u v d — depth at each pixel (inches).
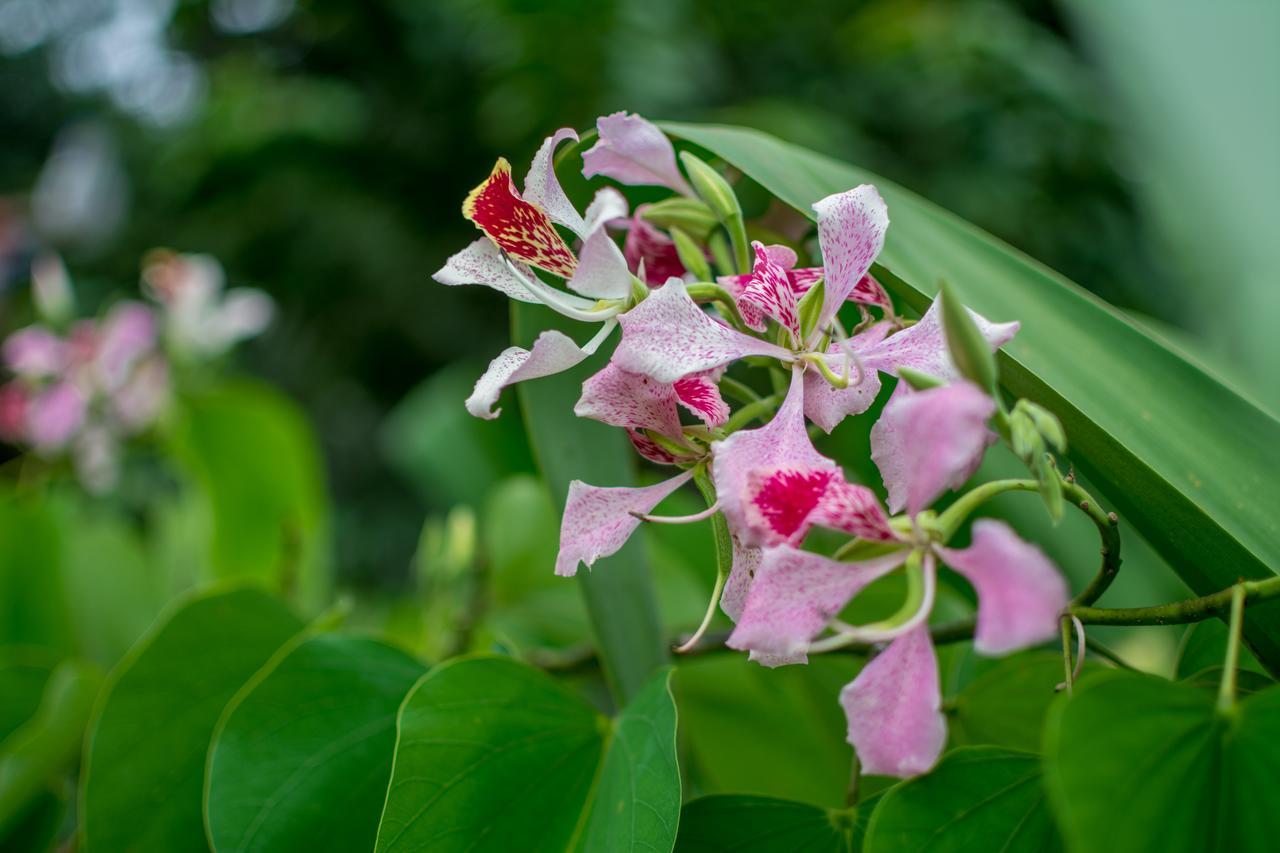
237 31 142.1
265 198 120.5
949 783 22.6
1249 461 24.2
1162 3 34.7
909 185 104.3
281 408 43.9
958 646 28.2
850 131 103.8
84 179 127.4
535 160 24.0
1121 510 24.6
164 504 55.9
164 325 54.2
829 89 111.5
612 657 26.7
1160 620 22.5
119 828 27.3
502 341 117.0
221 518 44.1
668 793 23.2
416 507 119.6
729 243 27.9
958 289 25.4
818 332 23.6
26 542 38.0
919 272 25.3
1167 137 34.2
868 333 24.4
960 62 108.7
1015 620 20.3
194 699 28.0
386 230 118.5
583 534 23.7
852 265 23.5
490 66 103.3
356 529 115.9
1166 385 24.9
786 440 22.8
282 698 26.3
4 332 82.2
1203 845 20.5
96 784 27.4
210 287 55.3
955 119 107.2
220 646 28.2
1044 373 24.5
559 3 96.0
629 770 24.0
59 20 172.6
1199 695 21.0
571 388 27.2
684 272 26.4
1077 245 104.7
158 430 52.9
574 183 27.1
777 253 24.6
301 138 117.3
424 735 24.5
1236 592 21.9
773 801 24.3
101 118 151.3
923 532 21.6
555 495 26.9
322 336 121.0
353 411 122.1
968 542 30.3
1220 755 20.7
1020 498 31.9
